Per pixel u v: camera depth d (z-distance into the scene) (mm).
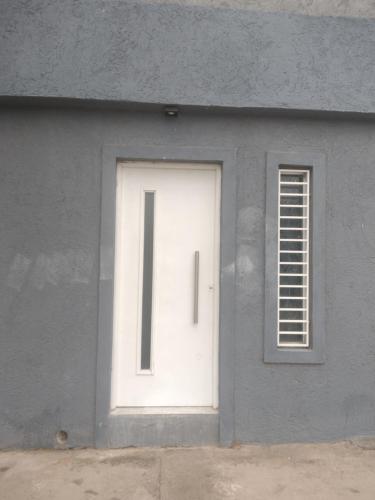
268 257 3441
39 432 3309
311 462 3170
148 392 3473
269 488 2836
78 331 3344
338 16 3514
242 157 3480
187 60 3361
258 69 3402
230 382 3381
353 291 3506
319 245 3479
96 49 3314
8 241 3344
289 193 3613
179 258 3529
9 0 3295
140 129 3436
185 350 3502
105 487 2820
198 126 3465
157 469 3035
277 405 3424
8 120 3381
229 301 3396
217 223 3516
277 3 3490
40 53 3283
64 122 3406
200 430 3375
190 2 3422
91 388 3334
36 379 3318
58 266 3355
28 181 3371
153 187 3539
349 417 3467
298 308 3574
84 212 3381
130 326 3482
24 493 2752
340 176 3543
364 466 3133
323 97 3436
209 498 2723
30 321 3330
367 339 3500
